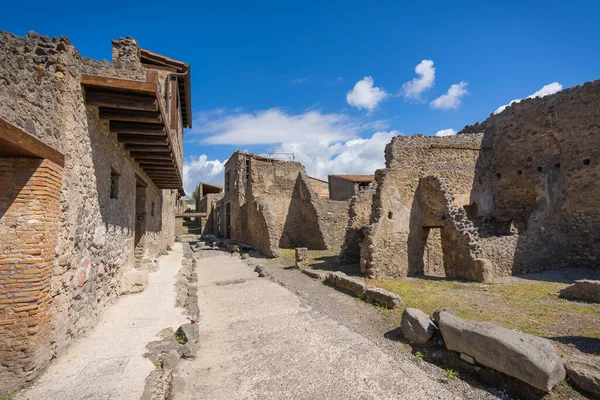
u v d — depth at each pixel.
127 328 5.55
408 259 11.23
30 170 3.78
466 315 6.27
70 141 4.55
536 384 3.54
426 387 3.96
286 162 23.45
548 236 12.29
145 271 8.86
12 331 3.58
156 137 7.21
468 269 10.05
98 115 5.70
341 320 6.50
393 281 9.89
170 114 11.93
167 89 11.80
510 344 3.82
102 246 6.16
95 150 5.60
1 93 3.22
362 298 7.95
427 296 7.83
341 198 27.64
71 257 4.63
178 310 6.64
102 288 6.22
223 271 13.30
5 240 3.62
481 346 4.11
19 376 3.56
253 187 22.14
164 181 13.05
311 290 9.23
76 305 4.88
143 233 11.28
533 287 8.77
